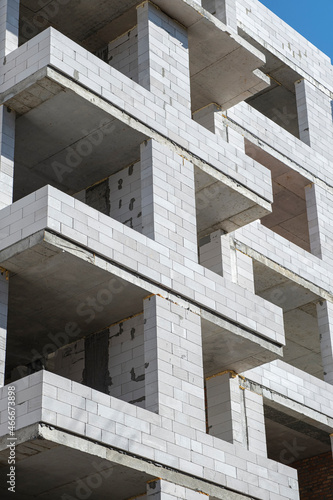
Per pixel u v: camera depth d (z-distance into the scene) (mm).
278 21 48531
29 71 32344
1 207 31062
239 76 40375
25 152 34750
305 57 49406
